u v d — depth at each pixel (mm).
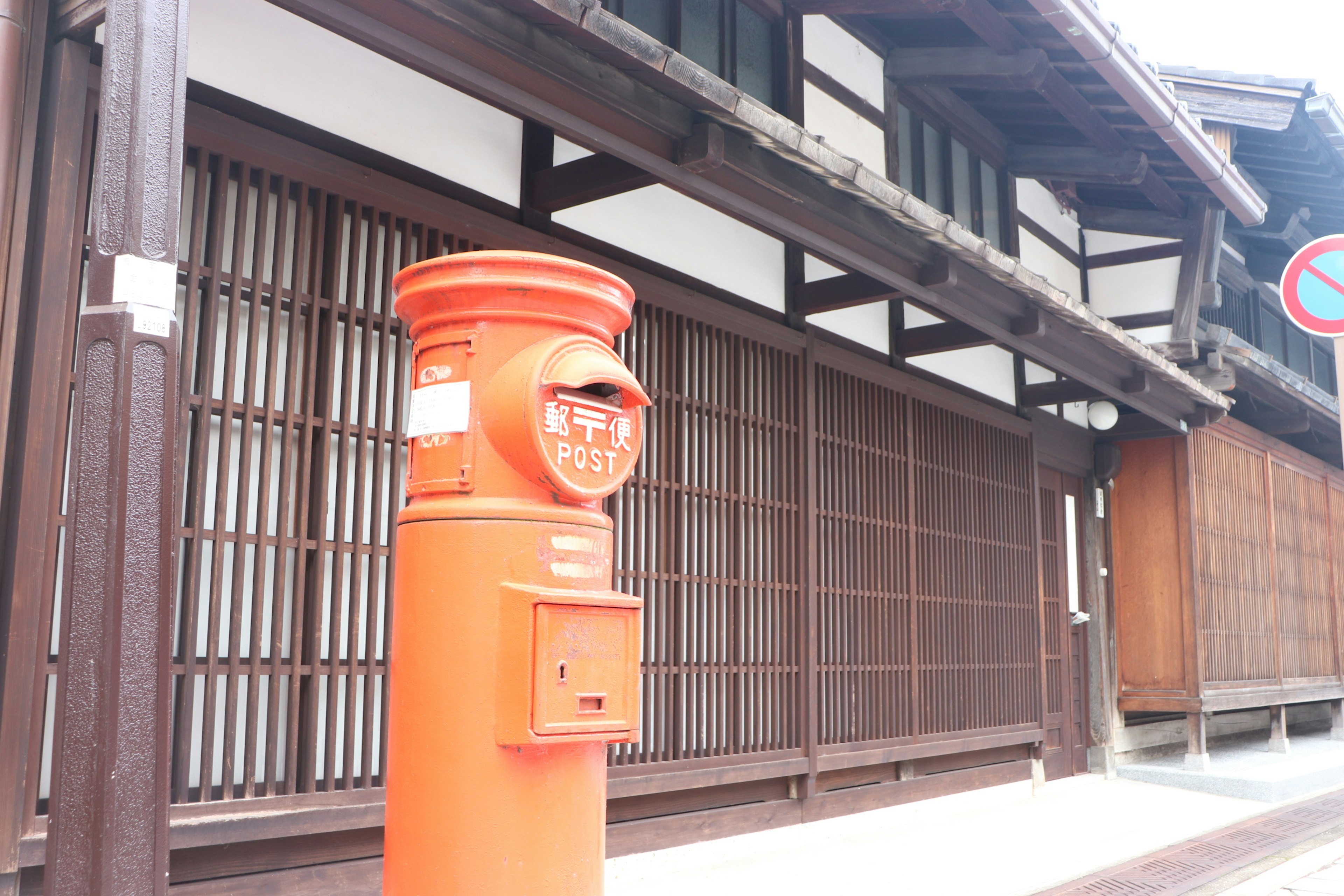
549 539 2119
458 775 2025
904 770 6633
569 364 2127
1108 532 9727
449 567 2100
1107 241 9492
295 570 3588
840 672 6035
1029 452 8328
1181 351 8766
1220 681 9656
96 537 1869
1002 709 7629
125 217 1930
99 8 2926
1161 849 6219
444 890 2002
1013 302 6090
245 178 3512
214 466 3549
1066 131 7871
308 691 3607
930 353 6805
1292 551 11680
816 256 5230
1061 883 5266
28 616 2898
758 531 5535
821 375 6152
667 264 5234
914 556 6758
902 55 6812
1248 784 8320
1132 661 9633
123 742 1823
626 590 4730
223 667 3406
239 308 3574
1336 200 9938
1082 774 9031
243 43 3600
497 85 3418
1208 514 9898
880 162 6727
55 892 1812
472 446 2146
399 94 4090
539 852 2027
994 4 5793
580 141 3738
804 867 5270
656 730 4781
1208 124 8656
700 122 4027
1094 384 7363
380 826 3740
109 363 1896
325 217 3752
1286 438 12922
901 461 6797
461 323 2209
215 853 3396
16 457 2945
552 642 2041
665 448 5012
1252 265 11375
